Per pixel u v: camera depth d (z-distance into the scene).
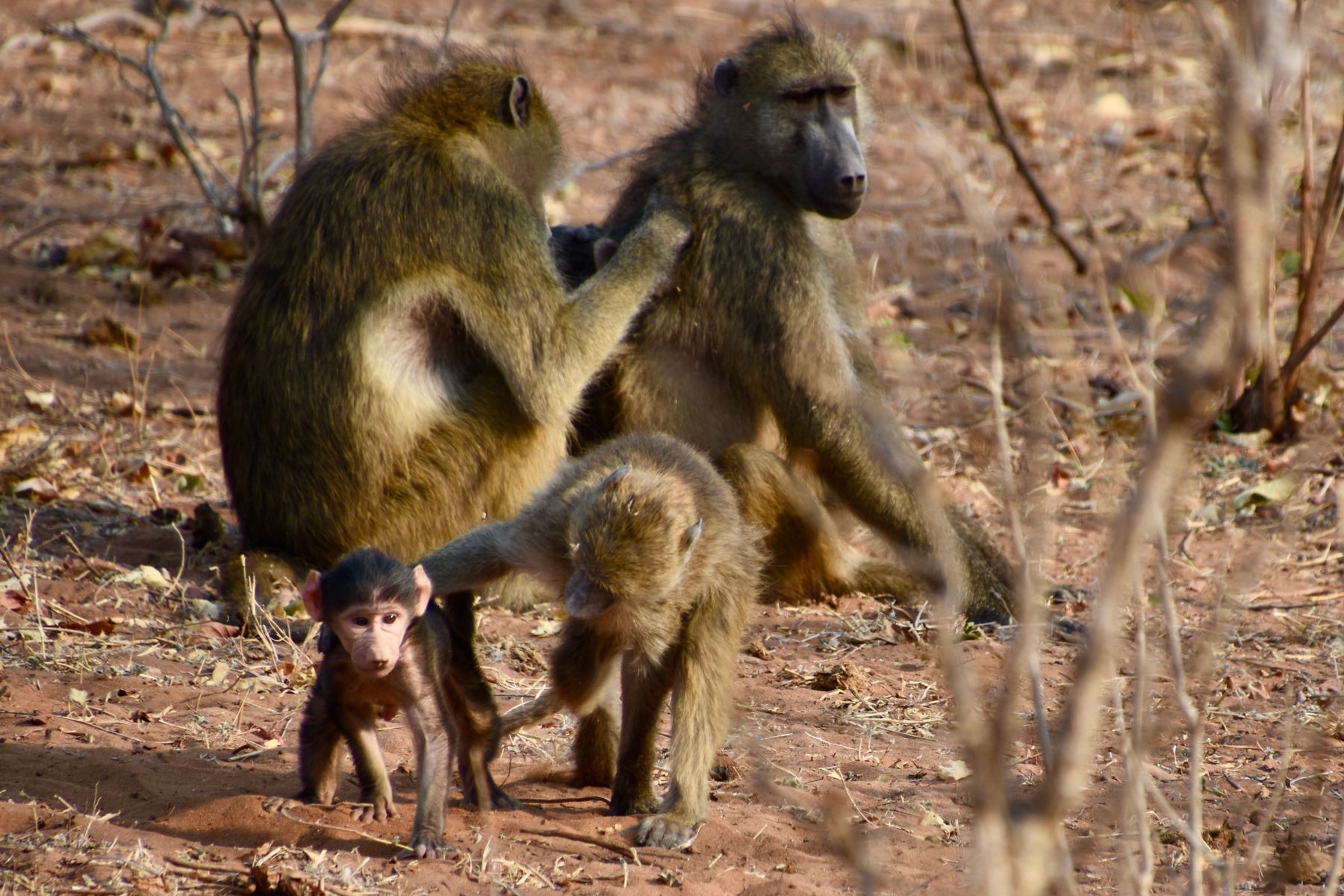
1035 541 4.81
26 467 12.90
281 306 10.73
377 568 6.48
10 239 19.83
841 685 9.67
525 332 10.50
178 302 18.50
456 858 6.73
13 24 30.06
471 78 11.30
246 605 10.20
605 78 28.41
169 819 7.04
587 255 12.21
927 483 4.93
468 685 7.36
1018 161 17.67
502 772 8.14
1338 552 12.36
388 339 10.51
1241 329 3.64
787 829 7.38
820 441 11.20
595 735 7.92
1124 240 20.03
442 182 10.58
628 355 11.55
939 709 9.38
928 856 7.12
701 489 7.59
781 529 11.14
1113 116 26.52
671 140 11.88
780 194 11.45
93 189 21.86
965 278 18.97
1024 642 4.71
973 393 15.20
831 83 11.15
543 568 7.44
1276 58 3.43
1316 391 15.54
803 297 11.20
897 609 11.52
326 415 10.50
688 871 6.79
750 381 11.42
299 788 7.57
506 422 10.81
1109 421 14.40
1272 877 6.75
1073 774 4.34
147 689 8.90
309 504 10.66
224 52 29.12
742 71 11.32
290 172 22.78
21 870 6.30
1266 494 13.21
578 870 6.74
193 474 13.35
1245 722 9.23
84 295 18.31
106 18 29.52
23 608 10.06
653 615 7.20
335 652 6.78
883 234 20.30
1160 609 11.26
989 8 34.25
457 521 10.80
